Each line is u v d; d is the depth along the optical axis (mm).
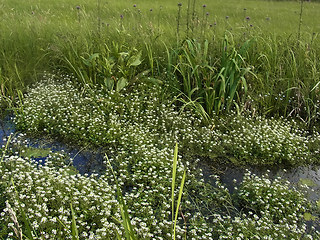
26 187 3668
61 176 3945
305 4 16500
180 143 4996
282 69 6336
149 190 3824
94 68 6098
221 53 6391
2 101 5719
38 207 3297
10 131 5148
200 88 5824
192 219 3527
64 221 3254
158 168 4348
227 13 12078
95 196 3535
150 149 4684
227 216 3600
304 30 9344
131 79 6184
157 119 5348
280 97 6113
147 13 10383
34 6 10602
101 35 6777
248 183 4113
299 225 3732
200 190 4145
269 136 5145
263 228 3424
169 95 5957
